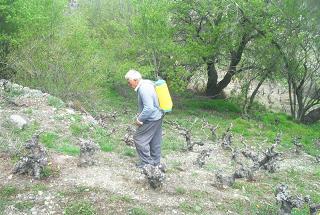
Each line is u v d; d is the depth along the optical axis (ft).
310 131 66.23
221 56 79.10
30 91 47.19
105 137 38.91
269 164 36.32
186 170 32.24
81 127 39.17
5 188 24.49
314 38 70.74
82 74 53.47
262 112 76.79
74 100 51.83
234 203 26.61
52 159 28.63
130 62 67.92
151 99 28.45
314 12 68.74
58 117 40.09
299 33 70.23
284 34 70.13
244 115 69.46
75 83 52.80
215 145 45.37
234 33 71.56
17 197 23.98
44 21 56.80
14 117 36.83
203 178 30.27
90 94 53.93
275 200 28.37
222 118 68.74
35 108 41.63
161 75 71.87
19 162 26.05
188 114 69.92
